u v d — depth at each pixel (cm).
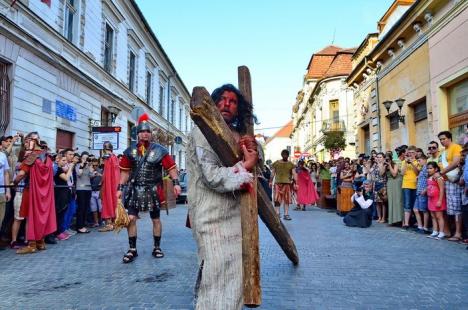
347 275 468
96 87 1550
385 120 1680
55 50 1228
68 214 788
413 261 541
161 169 600
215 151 229
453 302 369
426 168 786
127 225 555
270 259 556
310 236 767
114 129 1264
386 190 979
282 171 1085
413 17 1312
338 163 1398
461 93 1144
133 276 471
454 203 708
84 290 415
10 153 732
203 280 223
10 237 706
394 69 1578
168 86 3150
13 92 996
